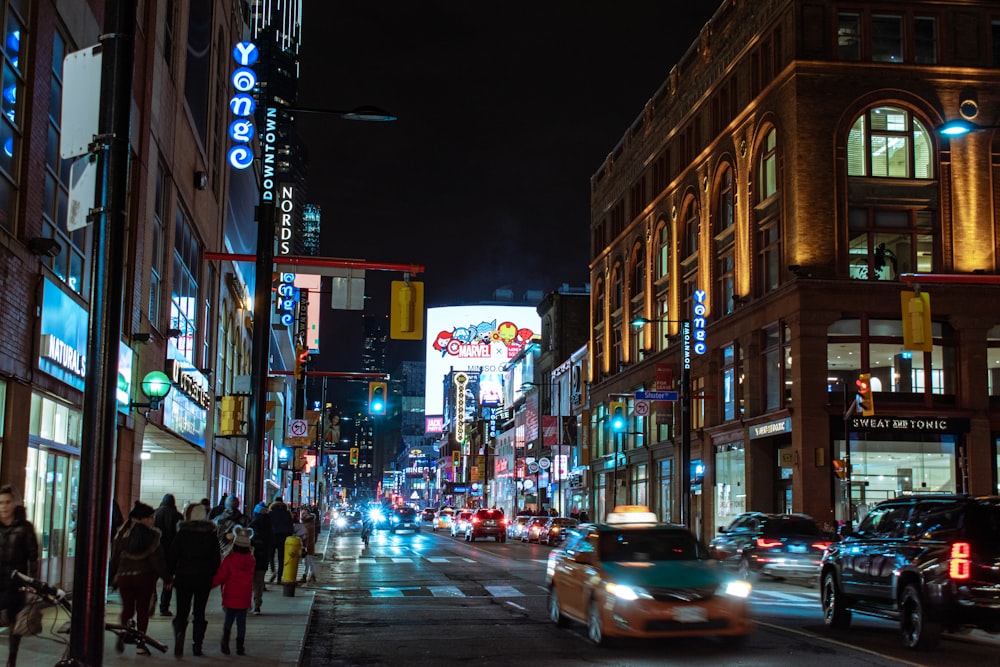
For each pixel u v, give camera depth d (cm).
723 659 1282
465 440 14238
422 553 4088
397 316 2141
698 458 5116
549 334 9044
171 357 2781
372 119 1947
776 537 2592
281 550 2350
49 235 1700
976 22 4131
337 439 6994
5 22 1449
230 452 4353
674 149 5659
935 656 1319
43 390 1627
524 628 1619
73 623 739
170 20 2728
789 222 4088
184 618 1234
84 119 820
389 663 1279
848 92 4066
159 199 2611
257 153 5278
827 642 1446
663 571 1373
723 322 4759
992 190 4034
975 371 3919
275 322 5647
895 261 4044
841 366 3950
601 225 7394
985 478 3875
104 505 753
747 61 4597
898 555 1433
